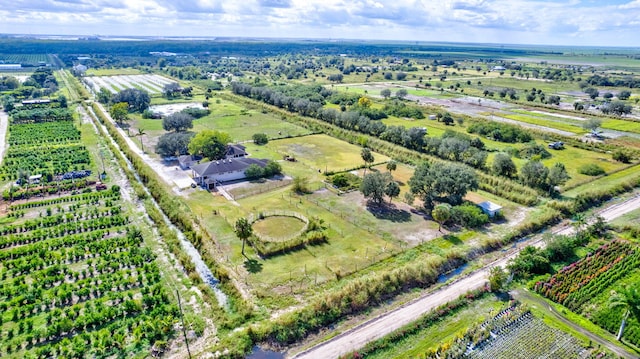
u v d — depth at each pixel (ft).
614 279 219.82
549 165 393.91
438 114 587.68
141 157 408.26
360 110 596.70
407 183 342.85
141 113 610.24
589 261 234.38
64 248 241.55
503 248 251.39
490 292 207.62
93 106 645.92
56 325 172.86
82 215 283.38
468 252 240.53
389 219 280.72
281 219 277.03
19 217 279.69
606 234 268.41
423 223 276.00
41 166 378.32
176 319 184.85
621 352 170.91
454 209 274.36
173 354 166.50
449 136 468.34
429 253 239.50
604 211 303.89
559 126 539.29
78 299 197.16
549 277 218.59
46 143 452.76
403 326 181.88
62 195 317.83
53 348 167.02
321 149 447.01
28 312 186.70
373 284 202.90
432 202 293.84
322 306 187.52
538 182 334.65
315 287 207.62
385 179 302.45
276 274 217.15
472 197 320.70
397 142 459.73
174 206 290.97
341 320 187.11
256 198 311.88
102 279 210.79
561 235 248.52
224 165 347.15
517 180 348.59
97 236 252.21
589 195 315.37
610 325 184.24
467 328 177.88
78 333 176.35
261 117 601.62
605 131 517.96
